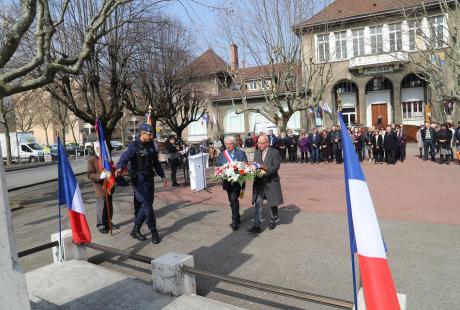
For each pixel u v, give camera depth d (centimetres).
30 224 916
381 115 3497
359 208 278
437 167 1559
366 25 3238
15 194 1509
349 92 3562
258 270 529
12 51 685
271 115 2270
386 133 1753
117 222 852
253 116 3981
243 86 2323
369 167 1688
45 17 772
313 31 2542
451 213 779
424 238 626
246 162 716
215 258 588
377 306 267
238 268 541
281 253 592
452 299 415
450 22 1988
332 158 2078
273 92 2181
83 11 1483
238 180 678
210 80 3588
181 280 443
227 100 4022
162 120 3553
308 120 3541
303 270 520
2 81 732
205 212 912
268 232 710
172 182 1388
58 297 453
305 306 422
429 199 930
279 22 2105
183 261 450
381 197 986
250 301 439
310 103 2283
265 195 719
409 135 3186
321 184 1277
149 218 674
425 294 430
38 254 654
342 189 1152
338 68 3422
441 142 1630
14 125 5719
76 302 437
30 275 521
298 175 1541
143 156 668
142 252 638
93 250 655
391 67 3244
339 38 3372
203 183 1279
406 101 3381
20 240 771
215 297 454
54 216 992
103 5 816
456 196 950
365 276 273
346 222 752
